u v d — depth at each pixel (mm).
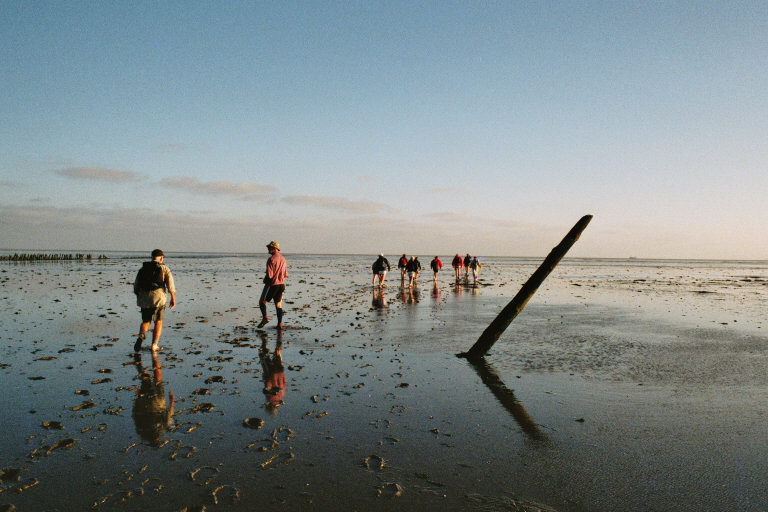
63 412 5262
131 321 12336
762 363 8125
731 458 4285
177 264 64750
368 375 7152
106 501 3367
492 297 20781
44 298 17656
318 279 34656
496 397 6102
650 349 9328
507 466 4074
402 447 4445
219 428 4859
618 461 4203
